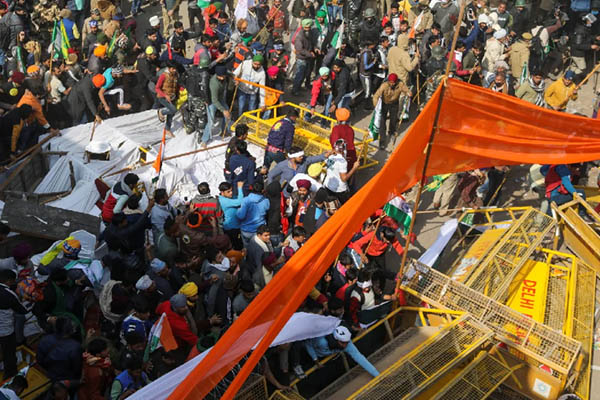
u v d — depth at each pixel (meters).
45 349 7.86
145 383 7.91
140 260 10.05
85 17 18.11
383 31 17.33
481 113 7.60
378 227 10.38
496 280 10.09
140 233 10.06
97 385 7.96
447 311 9.20
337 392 8.20
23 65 15.52
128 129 13.30
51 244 10.67
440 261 11.10
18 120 12.01
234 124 14.04
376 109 13.97
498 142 7.94
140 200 10.56
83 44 16.38
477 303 9.33
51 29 17.25
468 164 8.22
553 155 8.16
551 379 8.59
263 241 9.67
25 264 9.16
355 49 17.22
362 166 13.45
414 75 15.97
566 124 7.80
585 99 16.95
